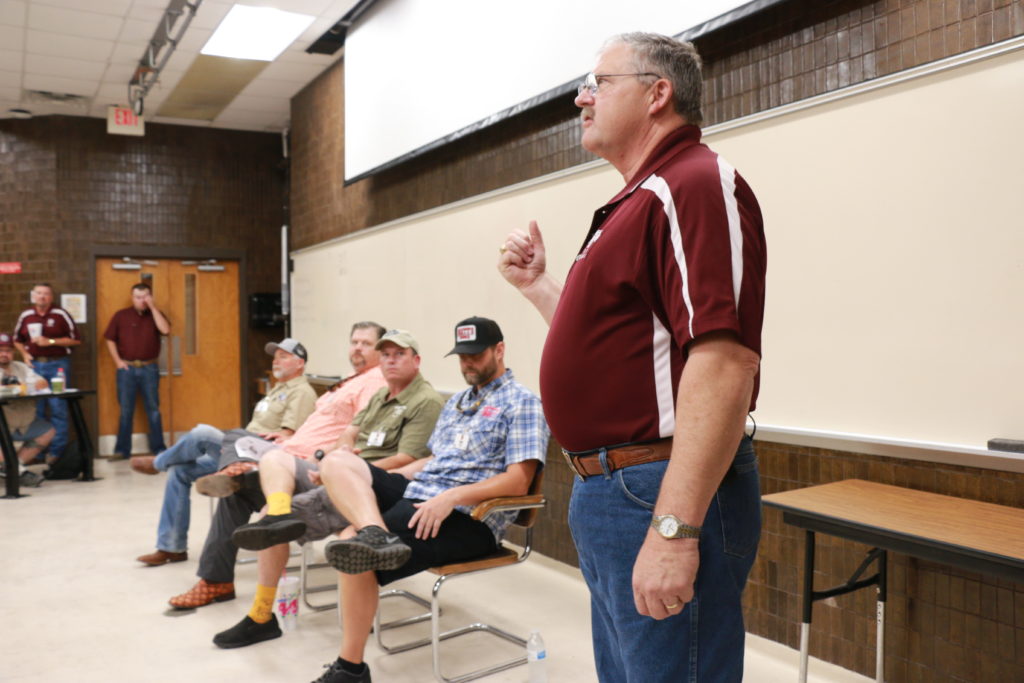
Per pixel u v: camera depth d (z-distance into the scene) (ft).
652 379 3.82
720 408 3.39
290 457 10.43
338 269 21.35
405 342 11.05
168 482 13.92
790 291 9.11
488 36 14.10
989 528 6.24
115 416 26.91
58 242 26.16
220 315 28.53
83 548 14.80
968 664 7.44
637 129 4.19
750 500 3.95
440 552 8.77
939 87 7.60
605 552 4.00
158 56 20.80
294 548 14.93
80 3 17.42
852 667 8.50
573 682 8.88
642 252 3.74
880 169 8.13
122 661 9.52
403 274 17.76
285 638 10.27
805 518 7.01
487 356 9.60
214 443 13.62
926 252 7.72
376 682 8.86
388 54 17.67
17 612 11.28
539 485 9.41
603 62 4.30
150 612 11.29
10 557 14.17
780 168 9.21
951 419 7.54
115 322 25.76
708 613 3.83
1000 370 7.15
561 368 4.08
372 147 18.54
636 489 3.86
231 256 28.43
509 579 12.90
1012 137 7.04
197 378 28.22
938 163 7.61
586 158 12.28
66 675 9.12
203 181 28.09
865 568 7.77
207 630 10.57
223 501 11.54
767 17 9.45
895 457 8.06
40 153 26.14
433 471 9.56
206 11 18.21
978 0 7.34
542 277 5.39
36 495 19.89
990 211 7.21
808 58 8.96
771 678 8.74
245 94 24.40
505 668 9.23
